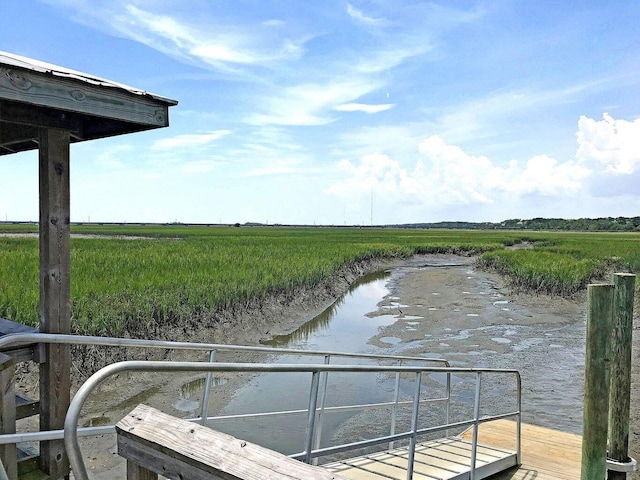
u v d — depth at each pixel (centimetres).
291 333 1484
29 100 313
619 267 3095
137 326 1129
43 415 384
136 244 3781
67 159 389
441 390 973
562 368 1150
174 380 961
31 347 378
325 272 2317
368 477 478
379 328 1577
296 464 152
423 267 3841
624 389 371
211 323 1344
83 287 1300
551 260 2967
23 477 372
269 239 5456
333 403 871
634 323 1589
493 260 3569
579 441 671
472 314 1828
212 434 171
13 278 1352
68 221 391
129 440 186
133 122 370
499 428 721
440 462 538
